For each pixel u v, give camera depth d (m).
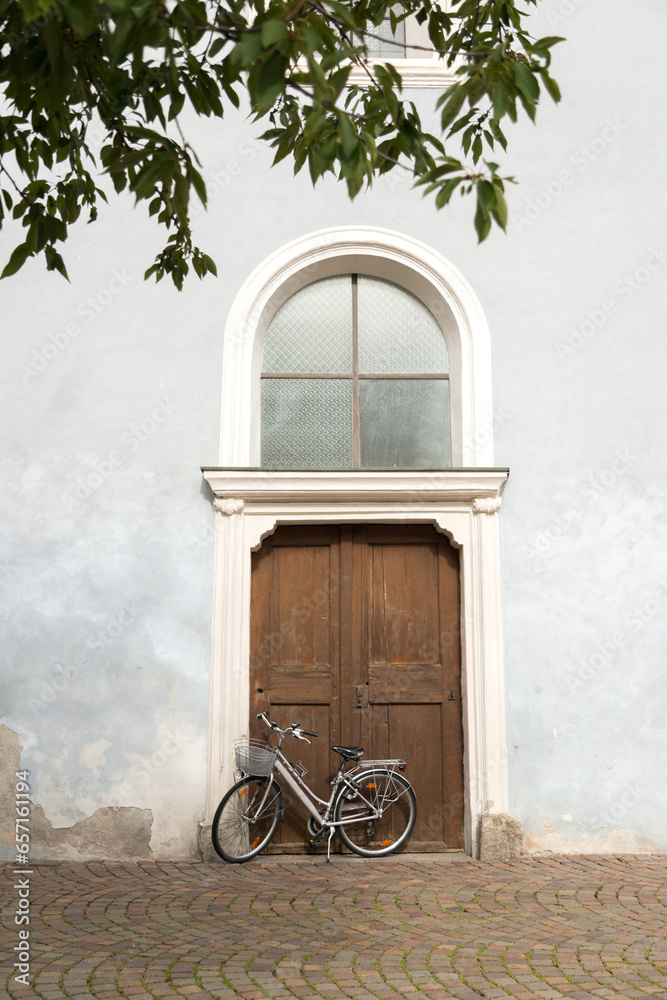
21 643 5.57
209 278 6.01
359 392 6.19
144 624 5.61
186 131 6.12
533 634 5.66
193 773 5.47
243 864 5.30
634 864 5.21
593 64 6.33
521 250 6.10
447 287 6.06
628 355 6.00
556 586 5.73
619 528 5.80
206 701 5.54
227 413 5.85
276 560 5.94
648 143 6.25
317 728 5.77
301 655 5.85
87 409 5.84
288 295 6.24
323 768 5.73
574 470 5.86
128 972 3.37
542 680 5.62
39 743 5.48
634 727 5.59
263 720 5.58
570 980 3.33
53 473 5.76
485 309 6.03
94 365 5.89
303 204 6.11
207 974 3.37
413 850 5.65
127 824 5.41
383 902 4.42
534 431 5.89
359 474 5.70
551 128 6.23
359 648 5.85
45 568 5.66
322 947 3.71
